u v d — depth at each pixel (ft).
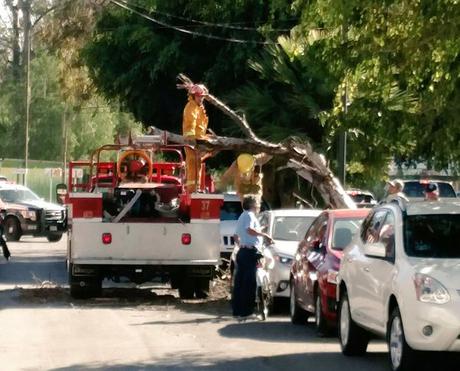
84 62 132.87
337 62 52.26
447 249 44.19
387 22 49.57
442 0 46.83
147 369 45.65
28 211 151.64
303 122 108.37
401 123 54.34
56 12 150.20
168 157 113.09
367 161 106.52
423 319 40.96
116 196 76.64
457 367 46.80
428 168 67.05
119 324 62.23
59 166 255.29
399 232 45.03
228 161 120.06
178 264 75.36
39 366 46.19
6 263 114.32
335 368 46.39
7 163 258.78
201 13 119.03
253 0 115.65
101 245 74.54
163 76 122.11
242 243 64.59
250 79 115.44
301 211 75.77
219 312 69.56
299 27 56.54
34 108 257.55
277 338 56.90
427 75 51.85
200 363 47.55
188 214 76.13
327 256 57.88
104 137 256.73
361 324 47.88
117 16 125.90
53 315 66.59
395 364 43.09
